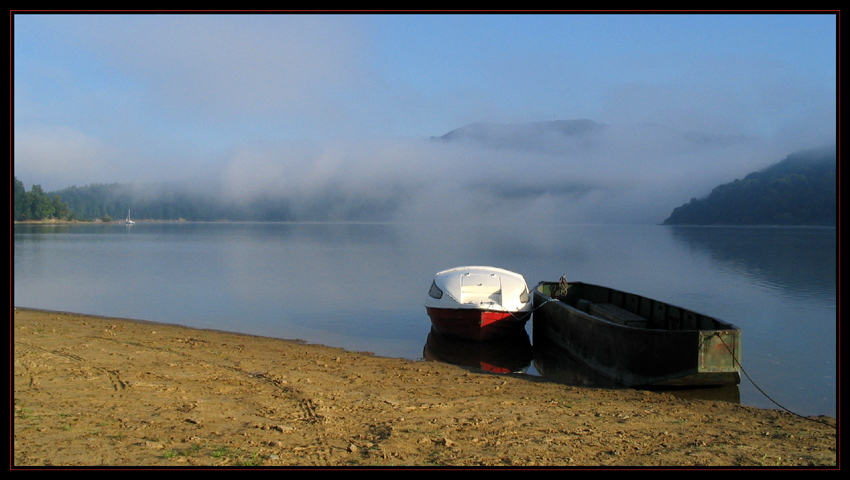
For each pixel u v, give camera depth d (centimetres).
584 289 2278
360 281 3828
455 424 834
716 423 891
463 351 1862
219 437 713
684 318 1552
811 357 1741
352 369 1273
